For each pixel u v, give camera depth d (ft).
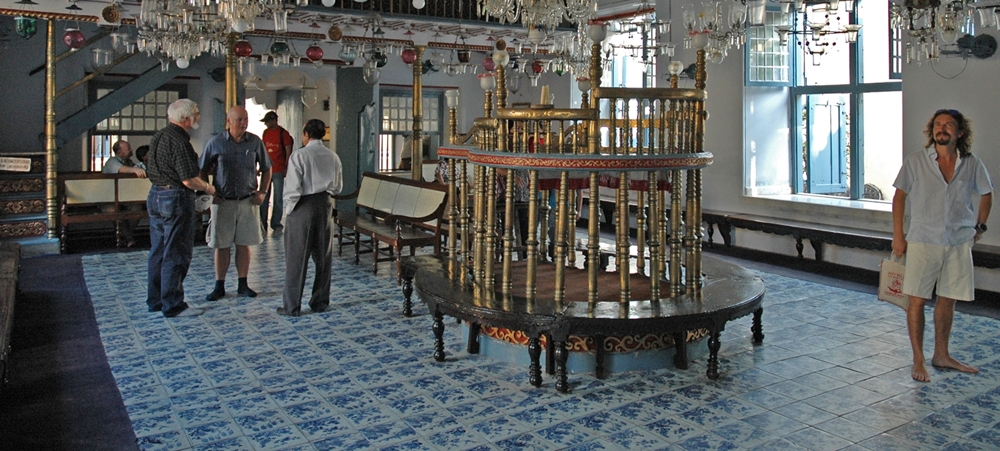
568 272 21.25
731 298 17.65
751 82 34.65
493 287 18.58
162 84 39.40
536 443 13.78
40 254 33.09
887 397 15.99
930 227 16.89
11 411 15.30
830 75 33.99
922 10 21.17
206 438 14.05
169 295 22.70
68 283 27.43
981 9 21.71
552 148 17.80
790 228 31.68
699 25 24.20
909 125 27.86
